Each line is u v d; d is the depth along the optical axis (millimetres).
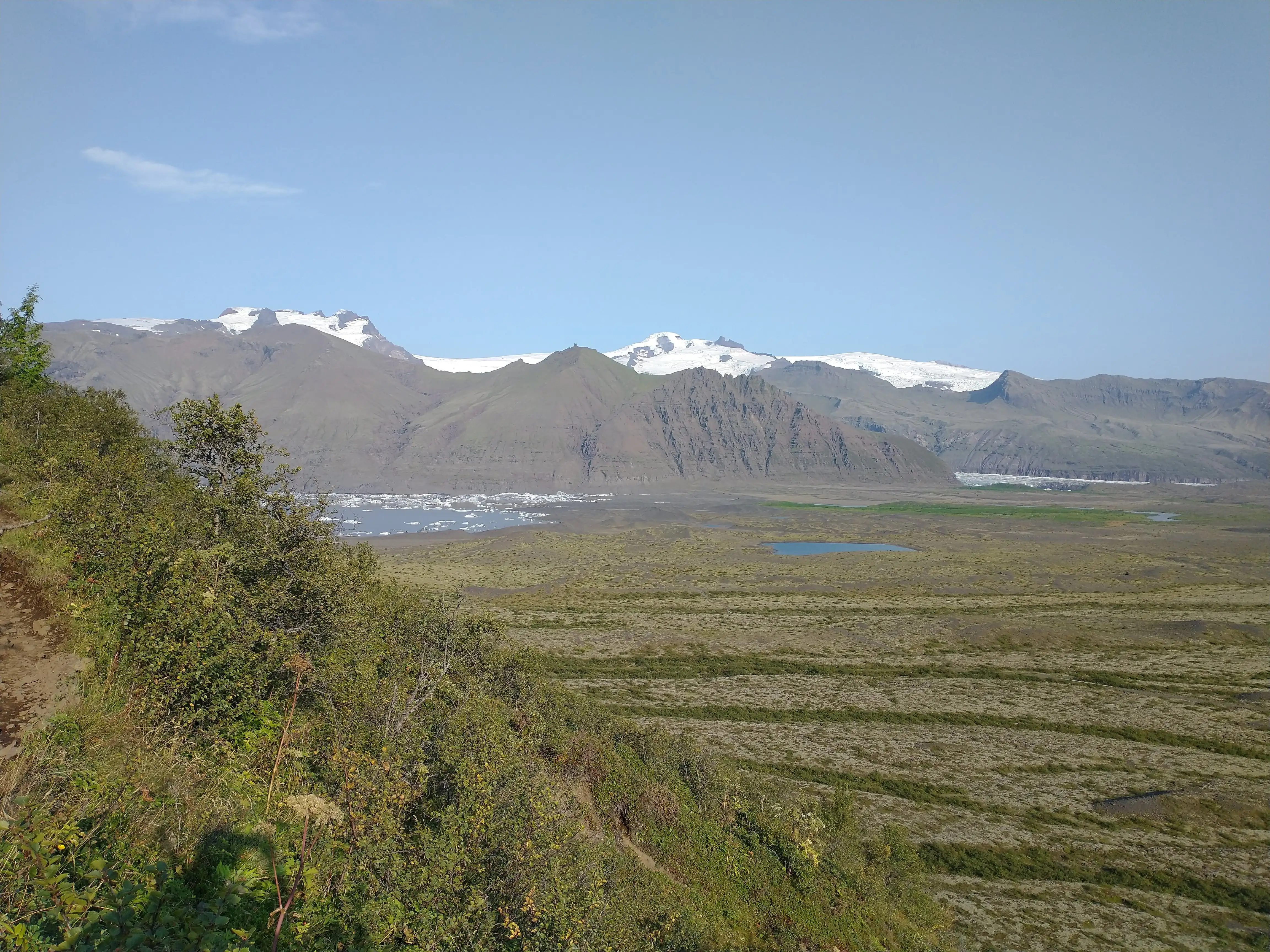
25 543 16406
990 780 44406
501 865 13586
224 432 19375
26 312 38531
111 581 14148
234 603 15477
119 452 27531
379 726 16500
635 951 15266
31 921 7145
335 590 17969
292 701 15227
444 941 11648
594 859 15961
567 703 28484
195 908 8297
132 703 11742
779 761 46188
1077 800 42031
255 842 10344
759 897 21984
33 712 10414
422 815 14398
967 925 29469
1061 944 28844
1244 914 31672
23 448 26344
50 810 8555
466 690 22703
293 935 9523
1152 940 29531
